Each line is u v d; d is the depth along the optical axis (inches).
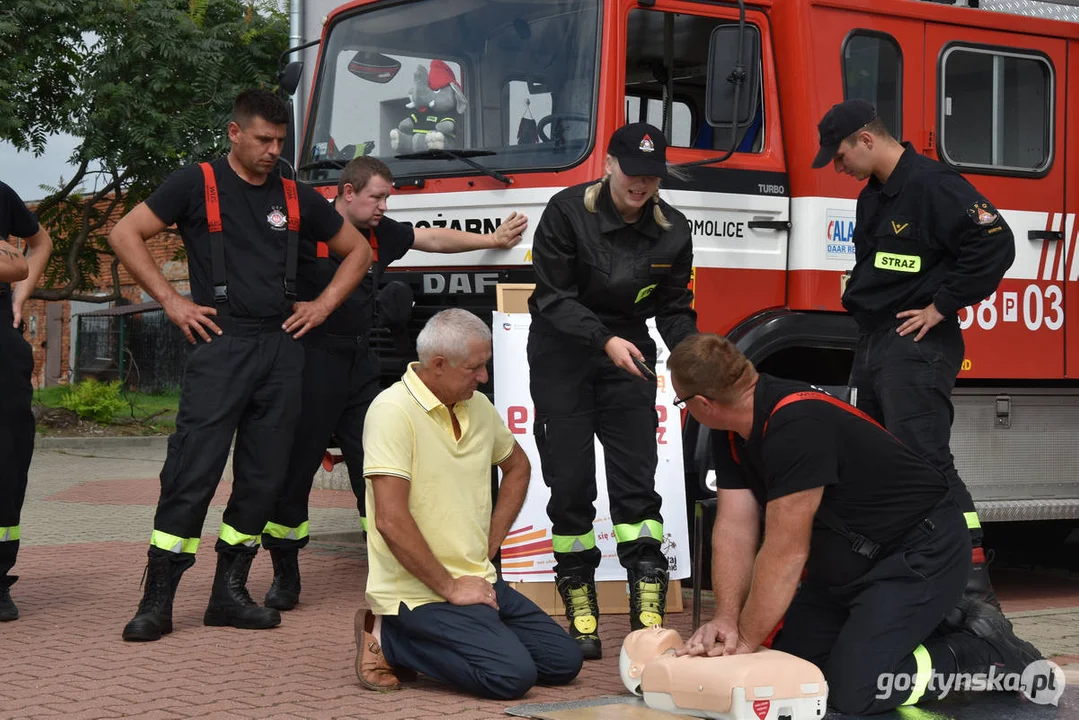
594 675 202.2
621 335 219.0
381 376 281.7
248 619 231.6
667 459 258.7
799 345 267.7
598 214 213.3
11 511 236.8
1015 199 290.4
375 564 189.6
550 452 217.0
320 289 250.5
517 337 254.4
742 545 181.8
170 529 223.9
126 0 597.6
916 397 223.0
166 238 706.2
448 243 260.1
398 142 278.2
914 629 175.9
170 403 824.9
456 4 274.5
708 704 167.9
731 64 254.7
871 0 275.3
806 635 185.3
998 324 287.7
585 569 218.7
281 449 232.1
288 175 251.0
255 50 627.8
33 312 1166.3
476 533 191.6
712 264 261.6
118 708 175.3
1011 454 289.9
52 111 629.3
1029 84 294.8
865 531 177.0
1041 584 312.3
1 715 171.0
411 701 181.5
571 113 254.5
